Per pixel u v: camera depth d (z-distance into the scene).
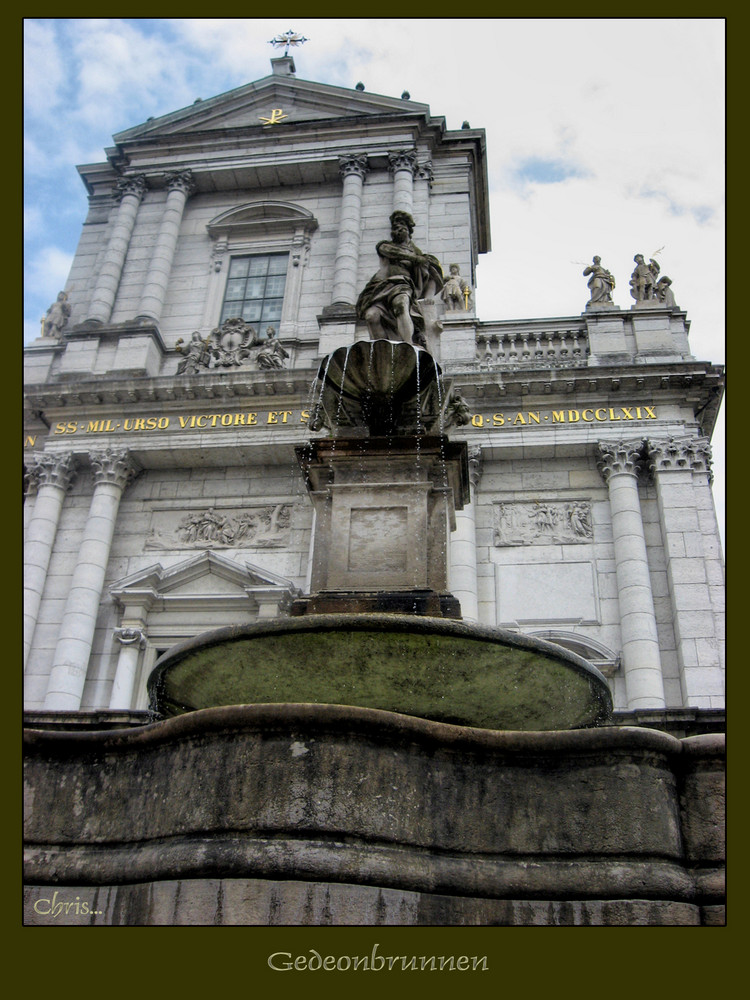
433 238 24.22
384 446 7.45
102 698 17.81
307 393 19.89
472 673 5.95
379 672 5.90
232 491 19.94
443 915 4.14
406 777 4.46
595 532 18.19
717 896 4.18
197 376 20.17
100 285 23.86
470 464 18.59
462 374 19.11
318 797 4.33
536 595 17.64
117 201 26.05
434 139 25.61
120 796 4.76
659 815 4.37
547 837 4.39
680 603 16.80
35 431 21.09
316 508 7.40
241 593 18.30
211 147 26.08
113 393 20.38
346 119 25.64
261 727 4.51
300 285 23.92
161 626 18.36
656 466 18.22
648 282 20.83
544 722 6.59
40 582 18.88
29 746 4.90
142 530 19.75
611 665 16.59
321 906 4.04
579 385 18.84
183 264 24.89
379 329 8.80
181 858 4.22
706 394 18.78
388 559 7.03
